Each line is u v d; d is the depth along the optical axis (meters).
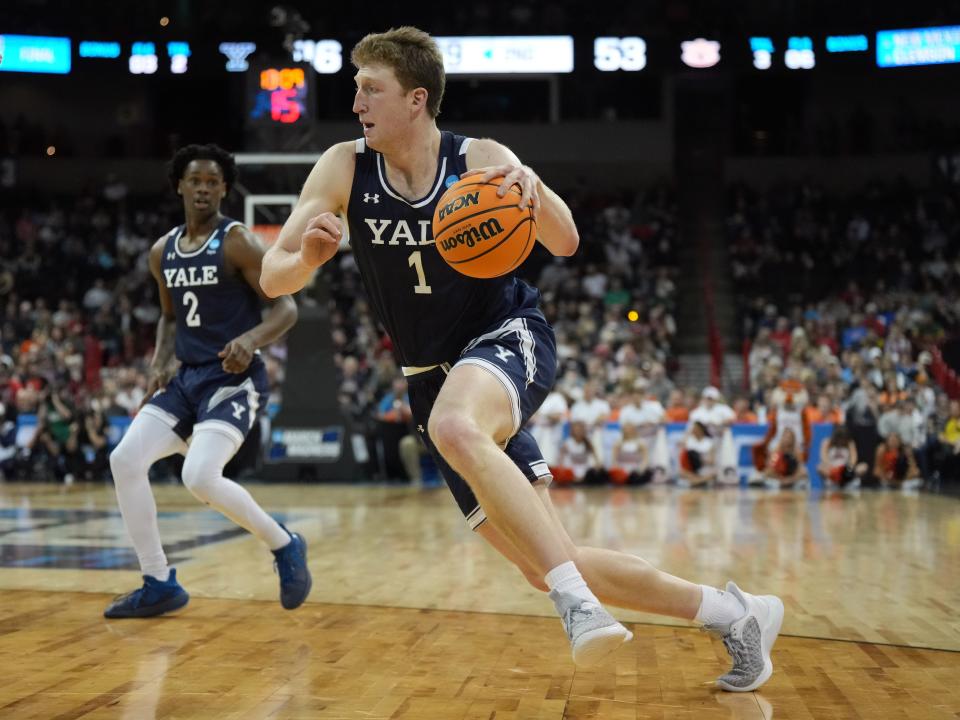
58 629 3.50
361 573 4.87
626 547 5.98
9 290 19.05
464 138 2.58
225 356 3.69
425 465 12.56
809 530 7.03
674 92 22.06
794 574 4.93
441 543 6.14
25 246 20.50
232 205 11.88
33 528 6.85
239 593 4.26
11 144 21.73
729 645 2.70
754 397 13.28
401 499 9.65
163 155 22.45
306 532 6.78
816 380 12.54
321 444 11.98
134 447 3.72
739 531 6.93
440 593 4.27
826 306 18.14
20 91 22.23
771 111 22.77
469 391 2.33
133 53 21.47
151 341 17.89
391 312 2.64
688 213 21.69
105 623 3.61
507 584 4.52
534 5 21.41
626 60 21.41
